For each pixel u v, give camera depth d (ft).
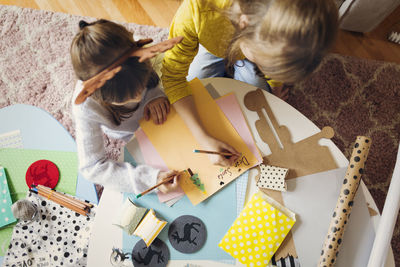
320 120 4.56
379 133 4.50
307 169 2.63
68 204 2.94
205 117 2.75
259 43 1.92
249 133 2.71
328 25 1.78
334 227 2.42
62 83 4.78
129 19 4.98
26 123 3.14
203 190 2.66
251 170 2.67
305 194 2.59
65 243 2.90
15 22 4.99
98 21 2.15
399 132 4.50
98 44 2.05
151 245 2.59
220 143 2.66
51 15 4.99
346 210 2.42
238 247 2.53
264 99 2.75
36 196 2.97
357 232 2.51
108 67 2.11
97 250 2.61
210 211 2.63
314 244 2.52
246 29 1.96
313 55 1.90
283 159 2.66
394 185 2.47
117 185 2.66
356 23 4.60
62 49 4.90
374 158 4.43
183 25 2.60
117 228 2.64
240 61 3.38
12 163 3.06
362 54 4.83
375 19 4.41
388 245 2.38
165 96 2.88
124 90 2.24
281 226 2.52
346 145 4.48
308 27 1.74
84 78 2.25
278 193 2.61
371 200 2.55
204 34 2.62
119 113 2.84
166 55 2.78
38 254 2.88
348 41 4.87
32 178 3.02
